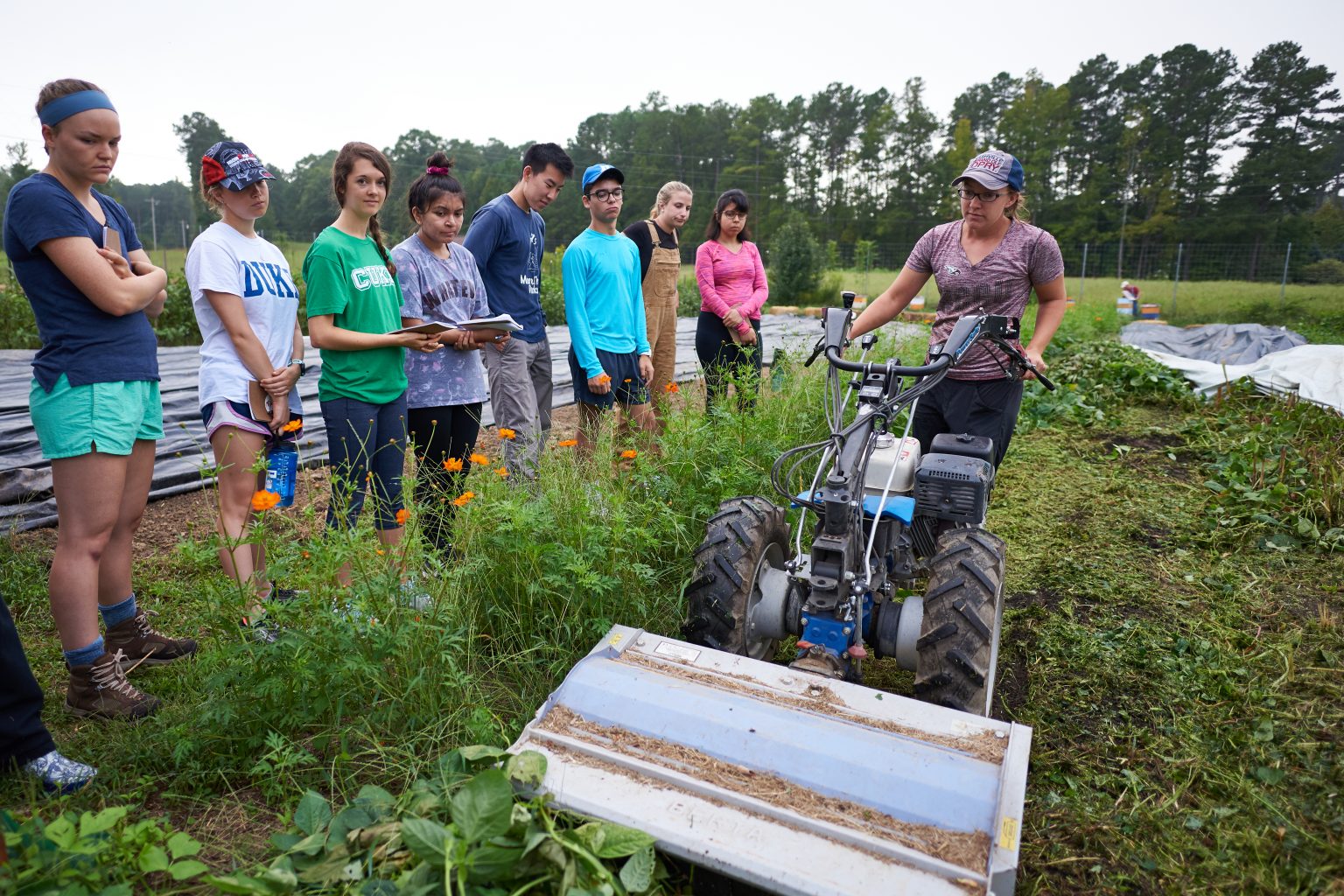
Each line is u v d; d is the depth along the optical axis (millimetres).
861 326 3994
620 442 4875
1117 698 3168
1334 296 35250
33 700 2422
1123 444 6840
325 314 3340
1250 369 8289
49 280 2615
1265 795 2566
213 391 3146
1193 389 8508
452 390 3928
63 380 2639
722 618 2783
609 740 2203
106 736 2684
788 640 3496
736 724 2178
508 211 4355
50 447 2666
